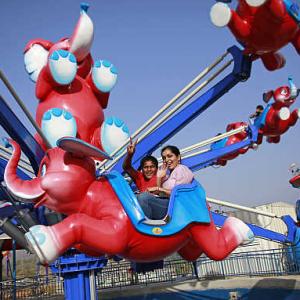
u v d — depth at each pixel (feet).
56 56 26.55
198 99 29.84
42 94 28.50
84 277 35.12
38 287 64.39
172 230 15.29
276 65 22.22
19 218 20.12
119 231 14.61
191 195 16.46
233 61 26.25
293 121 33.91
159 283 62.80
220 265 63.67
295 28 18.95
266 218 69.41
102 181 16.03
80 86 29.40
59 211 15.74
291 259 53.01
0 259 64.54
